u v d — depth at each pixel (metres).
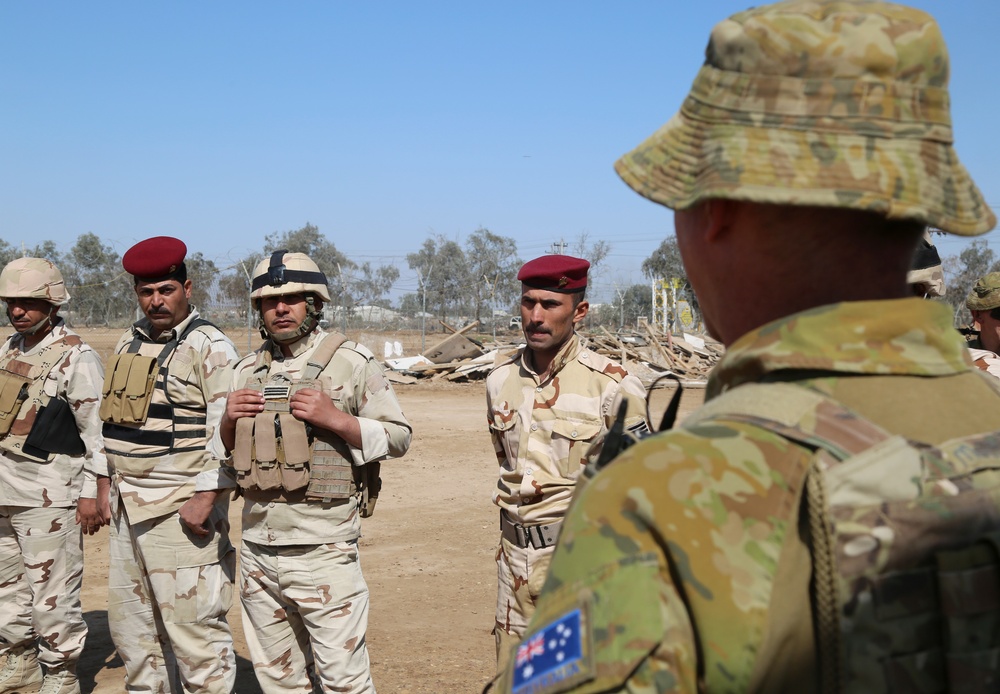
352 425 3.66
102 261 42.97
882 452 0.88
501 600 3.67
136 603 4.09
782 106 0.96
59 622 4.52
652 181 1.07
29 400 4.47
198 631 3.99
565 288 3.63
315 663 3.73
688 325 36.56
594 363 3.60
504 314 62.81
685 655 0.83
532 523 3.54
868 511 0.85
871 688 0.84
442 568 6.78
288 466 3.62
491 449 12.20
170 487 3.97
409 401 17.95
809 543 0.85
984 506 0.89
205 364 4.02
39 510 4.46
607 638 0.84
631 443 1.18
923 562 0.86
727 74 1.01
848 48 0.95
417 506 8.80
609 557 0.87
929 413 0.94
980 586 0.87
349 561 3.76
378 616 5.72
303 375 3.74
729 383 1.05
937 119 0.98
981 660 0.86
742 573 0.83
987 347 4.22
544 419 3.58
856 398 0.93
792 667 0.84
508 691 0.92
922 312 0.98
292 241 61.62
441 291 65.62
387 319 60.25
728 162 0.96
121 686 4.84
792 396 0.94
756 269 1.02
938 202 0.95
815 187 0.93
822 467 0.87
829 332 0.95
